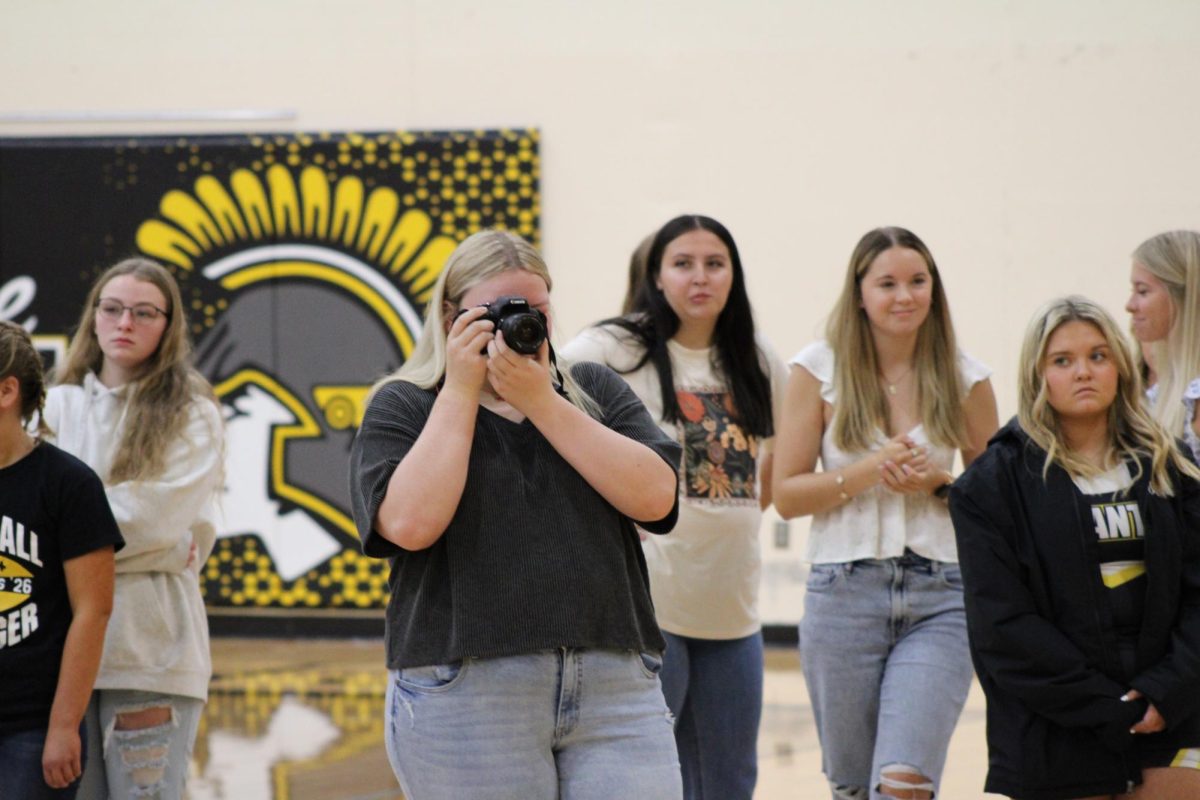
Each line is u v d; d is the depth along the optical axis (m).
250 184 23.64
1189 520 7.95
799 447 10.07
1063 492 7.99
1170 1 22.22
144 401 8.94
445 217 23.39
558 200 23.33
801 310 22.97
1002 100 22.55
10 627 7.89
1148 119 22.33
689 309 10.05
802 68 22.89
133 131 23.91
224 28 23.77
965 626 9.38
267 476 23.77
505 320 6.00
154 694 8.69
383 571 23.59
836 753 9.77
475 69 23.42
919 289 9.66
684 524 9.82
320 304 23.69
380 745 15.90
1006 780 7.95
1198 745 7.75
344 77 23.64
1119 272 22.44
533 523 6.11
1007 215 22.58
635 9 23.16
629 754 6.11
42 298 23.88
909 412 9.98
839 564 9.66
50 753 7.85
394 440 6.25
